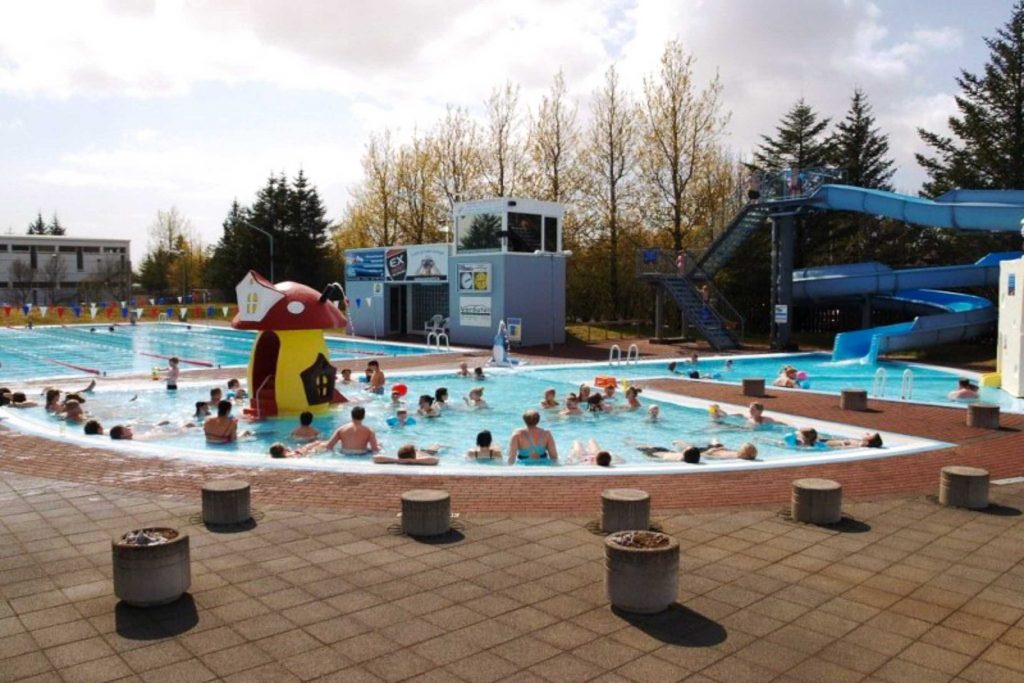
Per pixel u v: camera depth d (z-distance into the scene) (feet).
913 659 15.93
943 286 96.73
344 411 54.34
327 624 17.47
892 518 26.08
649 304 152.97
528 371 75.87
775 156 149.07
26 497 28.27
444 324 118.52
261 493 28.84
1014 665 15.66
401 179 174.09
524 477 31.58
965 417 48.01
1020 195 83.20
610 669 15.43
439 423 50.42
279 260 215.10
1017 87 125.59
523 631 17.15
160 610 18.19
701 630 17.26
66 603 18.60
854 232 139.03
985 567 21.39
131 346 115.85
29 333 140.67
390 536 23.86
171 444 43.01
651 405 55.01
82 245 300.61
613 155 141.90
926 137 141.18
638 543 18.83
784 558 22.06
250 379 53.83
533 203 108.47
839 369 80.84
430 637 16.84
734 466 33.65
